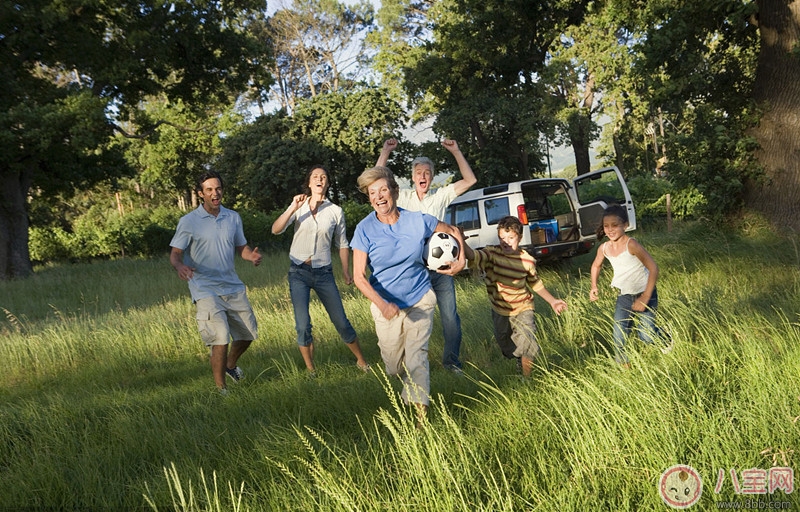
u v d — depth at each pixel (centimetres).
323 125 3747
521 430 379
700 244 1102
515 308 540
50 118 1845
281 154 3769
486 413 420
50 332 869
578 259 1357
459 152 617
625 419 359
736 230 1198
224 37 2497
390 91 3900
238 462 382
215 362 567
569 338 645
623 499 291
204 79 2622
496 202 1265
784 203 1181
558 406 397
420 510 298
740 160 1211
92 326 919
